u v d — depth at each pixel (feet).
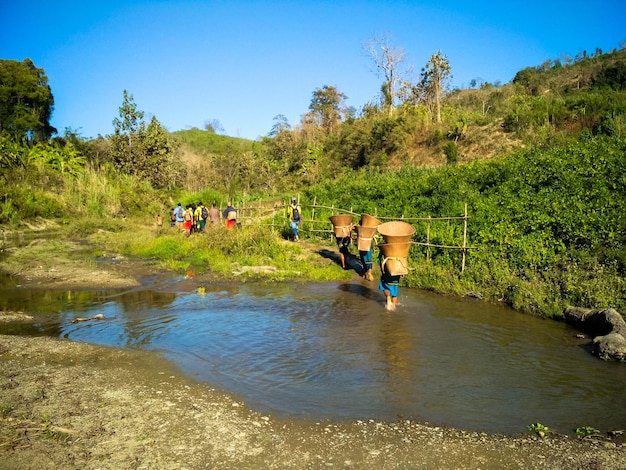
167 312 31.78
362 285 40.70
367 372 21.33
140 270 47.39
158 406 17.56
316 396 18.88
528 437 15.88
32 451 13.87
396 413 17.53
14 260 51.34
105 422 16.08
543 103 98.17
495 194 47.21
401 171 86.94
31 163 104.17
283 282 42.04
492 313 31.60
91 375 20.49
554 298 31.68
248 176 163.63
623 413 17.54
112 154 135.03
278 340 25.80
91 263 49.75
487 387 19.79
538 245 37.09
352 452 14.84
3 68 141.69
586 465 14.14
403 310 32.30
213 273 45.73
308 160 153.07
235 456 14.42
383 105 151.43
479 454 14.80
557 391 19.42
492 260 38.14
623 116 67.62
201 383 20.01
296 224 60.95
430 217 48.32
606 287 30.17
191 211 72.28
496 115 110.42
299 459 14.39
